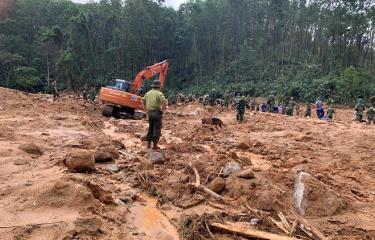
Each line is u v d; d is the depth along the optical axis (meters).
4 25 66.00
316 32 64.19
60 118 17.06
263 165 9.45
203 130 16.22
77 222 4.95
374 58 62.06
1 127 12.51
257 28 73.12
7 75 61.59
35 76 60.41
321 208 6.12
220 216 5.79
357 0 56.66
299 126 19.16
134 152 9.92
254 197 6.44
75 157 7.35
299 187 6.44
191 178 7.47
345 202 6.49
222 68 67.31
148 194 6.73
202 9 71.00
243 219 5.80
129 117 21.62
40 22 72.06
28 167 7.47
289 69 59.94
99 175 7.43
